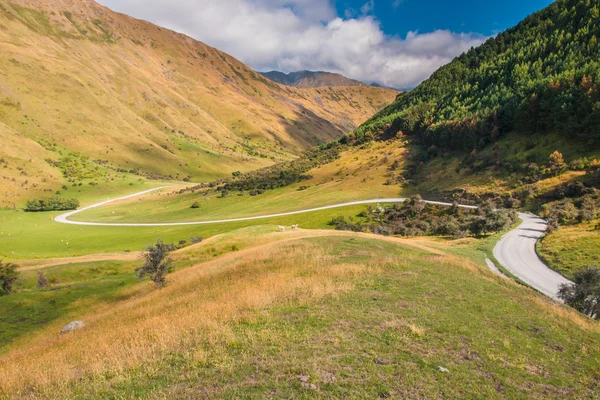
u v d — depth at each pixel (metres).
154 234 135.75
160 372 12.10
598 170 96.25
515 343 17.14
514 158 125.44
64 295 42.91
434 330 16.84
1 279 51.84
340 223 113.00
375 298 21.33
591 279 34.88
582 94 114.69
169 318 20.61
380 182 158.50
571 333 20.50
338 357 12.97
